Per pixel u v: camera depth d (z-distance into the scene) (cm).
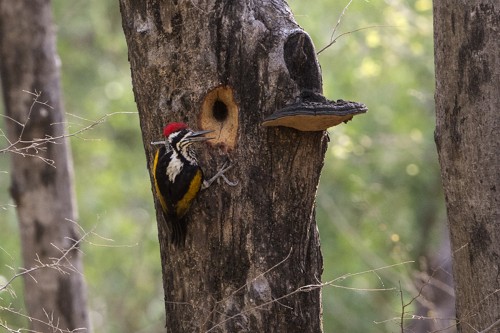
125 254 2588
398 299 2147
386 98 2388
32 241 1520
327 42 2247
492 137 903
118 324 2673
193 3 881
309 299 928
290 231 908
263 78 874
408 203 2386
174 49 895
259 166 891
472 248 932
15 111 1504
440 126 946
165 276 954
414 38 2308
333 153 2203
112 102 2547
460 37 909
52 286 1509
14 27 1488
